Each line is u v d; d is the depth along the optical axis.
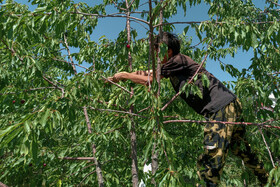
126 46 2.18
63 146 2.49
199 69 1.64
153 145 1.38
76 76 1.72
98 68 2.83
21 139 0.98
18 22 1.37
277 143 1.57
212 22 1.66
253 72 2.29
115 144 2.65
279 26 1.59
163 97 2.60
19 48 1.59
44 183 2.23
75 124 2.34
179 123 2.87
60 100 1.28
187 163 2.39
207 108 1.67
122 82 2.06
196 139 3.25
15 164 1.92
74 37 2.79
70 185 2.54
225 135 1.53
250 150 1.88
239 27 1.56
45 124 1.07
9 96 1.87
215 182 1.47
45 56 2.30
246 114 1.95
